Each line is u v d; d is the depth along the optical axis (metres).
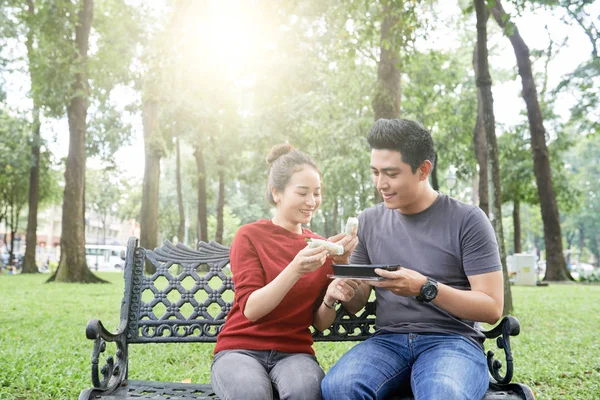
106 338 2.59
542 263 46.41
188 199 45.44
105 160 25.34
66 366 4.57
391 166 2.52
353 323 2.96
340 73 15.07
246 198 50.34
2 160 25.72
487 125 8.06
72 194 16.97
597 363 4.96
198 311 2.98
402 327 2.60
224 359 2.47
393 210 2.78
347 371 2.37
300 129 22.69
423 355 2.46
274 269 2.64
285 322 2.62
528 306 9.55
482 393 2.35
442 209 2.64
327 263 2.77
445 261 2.57
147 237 19.11
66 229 16.91
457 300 2.36
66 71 16.38
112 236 76.31
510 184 23.98
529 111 18.88
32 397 3.77
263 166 27.97
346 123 18.17
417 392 2.25
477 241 2.52
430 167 2.59
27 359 4.77
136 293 2.97
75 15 16.48
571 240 64.00
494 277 2.49
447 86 22.00
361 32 10.14
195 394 2.53
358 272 2.37
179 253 3.06
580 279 20.27
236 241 2.72
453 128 22.56
